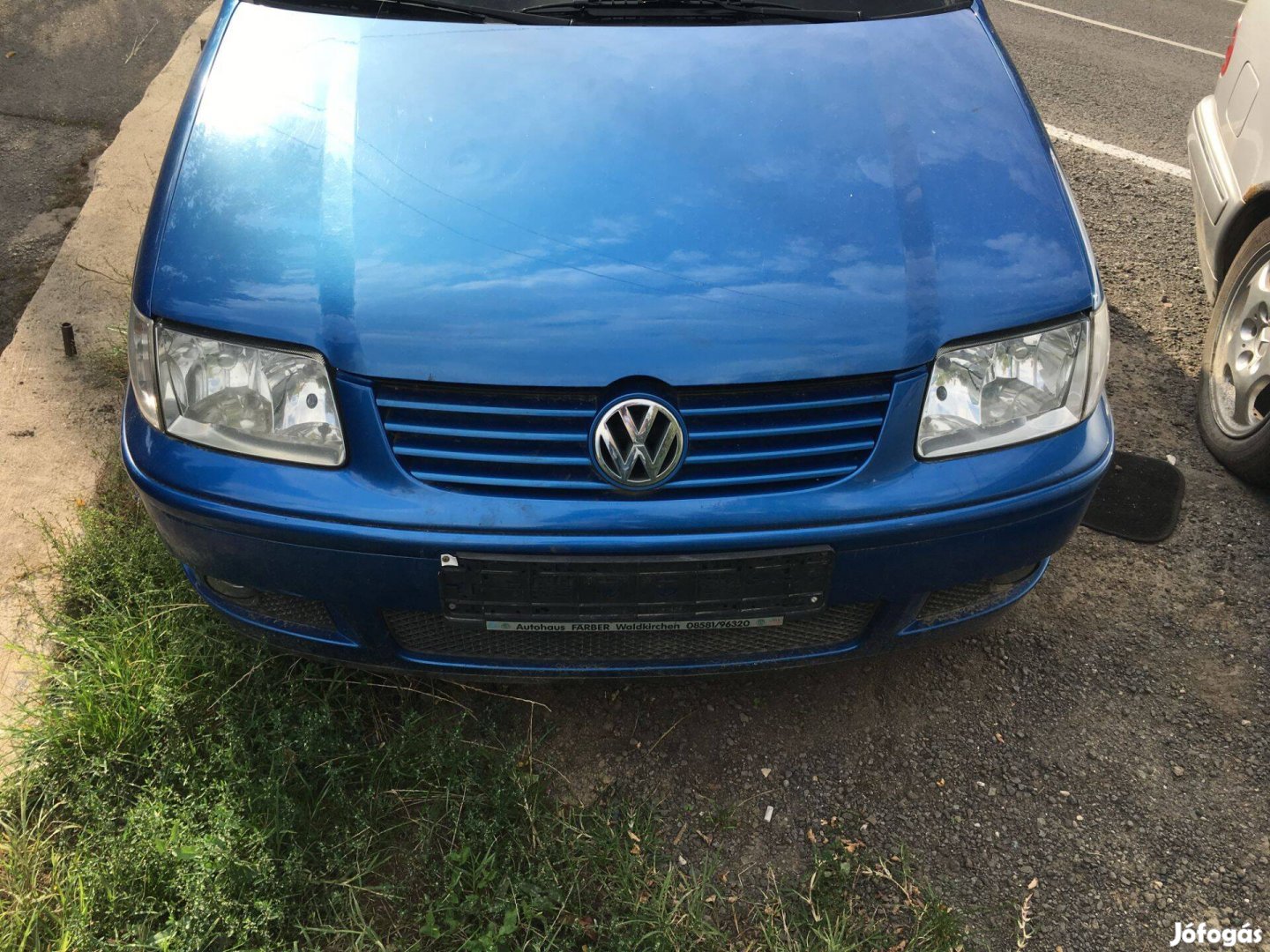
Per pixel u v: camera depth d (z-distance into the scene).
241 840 1.81
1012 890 1.88
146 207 3.64
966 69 2.23
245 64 2.15
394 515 1.66
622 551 1.66
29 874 1.77
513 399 1.66
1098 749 2.15
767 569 1.71
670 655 1.88
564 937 1.74
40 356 2.97
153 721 1.99
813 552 1.70
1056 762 2.12
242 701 2.04
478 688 2.15
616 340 1.64
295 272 1.73
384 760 1.95
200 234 1.81
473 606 1.73
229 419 1.73
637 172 1.87
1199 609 2.48
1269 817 2.03
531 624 1.75
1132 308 3.57
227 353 1.72
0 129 4.15
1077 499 1.84
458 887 1.78
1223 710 2.24
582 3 2.31
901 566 1.77
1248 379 2.81
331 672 2.12
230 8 2.35
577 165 1.88
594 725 2.14
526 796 1.90
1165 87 5.73
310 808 1.90
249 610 1.95
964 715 2.21
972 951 1.79
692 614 1.74
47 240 3.55
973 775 2.08
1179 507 2.75
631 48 2.18
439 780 1.95
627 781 2.03
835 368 1.67
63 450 2.68
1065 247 1.88
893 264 1.77
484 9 2.28
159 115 4.24
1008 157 2.02
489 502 1.67
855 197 1.86
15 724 2.03
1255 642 2.40
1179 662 2.35
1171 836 1.99
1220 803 2.05
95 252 3.41
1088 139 4.91
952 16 2.42
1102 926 1.83
